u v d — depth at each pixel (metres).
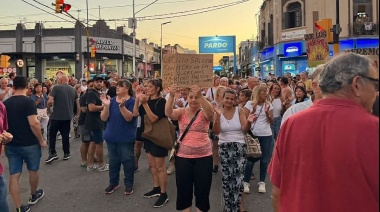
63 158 8.70
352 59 2.02
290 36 29.97
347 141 1.88
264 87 6.21
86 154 8.05
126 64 45.44
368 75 1.97
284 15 30.34
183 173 4.55
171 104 4.71
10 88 9.65
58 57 41.22
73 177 7.22
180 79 4.67
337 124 1.95
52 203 5.75
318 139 2.01
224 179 4.91
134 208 5.52
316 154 2.00
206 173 4.55
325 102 2.08
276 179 2.27
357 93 1.99
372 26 26.66
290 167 2.13
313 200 1.96
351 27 27.20
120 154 6.13
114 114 6.06
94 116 7.43
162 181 5.66
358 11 27.34
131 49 46.38
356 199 1.84
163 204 5.61
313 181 1.98
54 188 6.51
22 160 5.34
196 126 4.58
